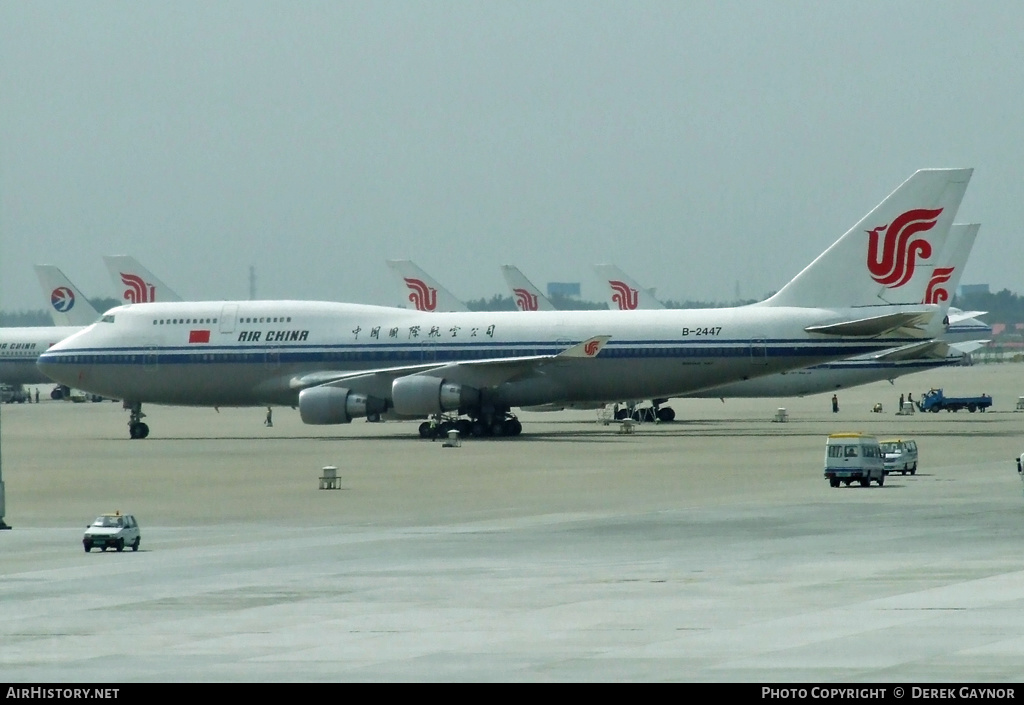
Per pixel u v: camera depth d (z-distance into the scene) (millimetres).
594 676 65688
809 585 90625
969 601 83750
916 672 65312
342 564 104688
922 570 96562
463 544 116312
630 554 107938
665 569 99188
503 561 105062
